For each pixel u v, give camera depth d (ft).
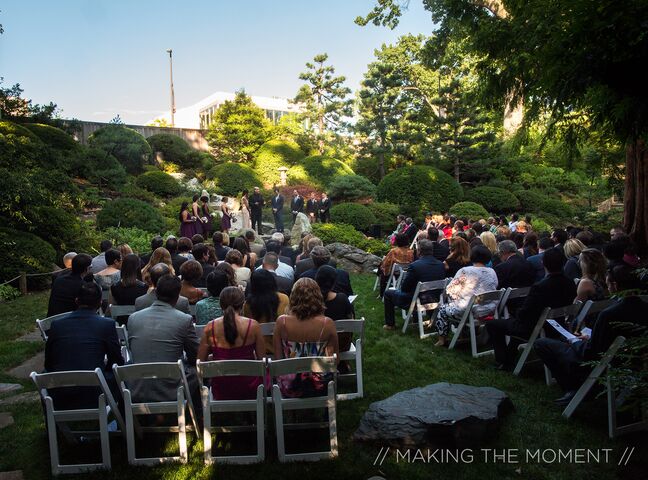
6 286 31.78
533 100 25.77
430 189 76.64
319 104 110.52
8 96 69.82
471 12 33.14
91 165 69.92
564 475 11.10
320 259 18.54
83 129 88.53
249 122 102.63
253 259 23.49
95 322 12.85
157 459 11.85
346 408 14.74
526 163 98.99
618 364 12.72
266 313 15.05
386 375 17.29
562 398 14.44
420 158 92.12
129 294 17.40
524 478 11.04
